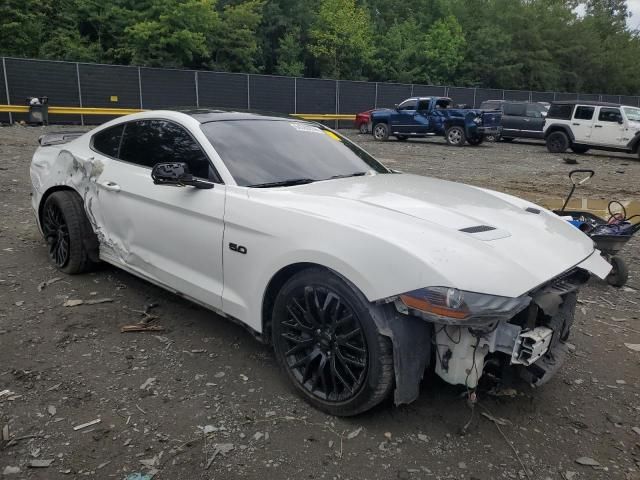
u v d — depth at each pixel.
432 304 2.38
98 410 2.86
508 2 51.78
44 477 2.37
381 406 2.99
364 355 2.66
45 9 31.62
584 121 18.78
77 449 2.55
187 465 2.48
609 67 57.25
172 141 3.83
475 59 48.22
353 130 30.08
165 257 3.79
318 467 2.49
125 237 4.14
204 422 2.79
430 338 2.69
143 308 4.20
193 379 3.20
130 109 25.41
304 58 42.25
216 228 3.31
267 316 3.19
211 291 3.42
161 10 32.44
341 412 2.82
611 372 3.50
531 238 2.88
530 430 2.85
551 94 40.94
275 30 41.19
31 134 18.22
